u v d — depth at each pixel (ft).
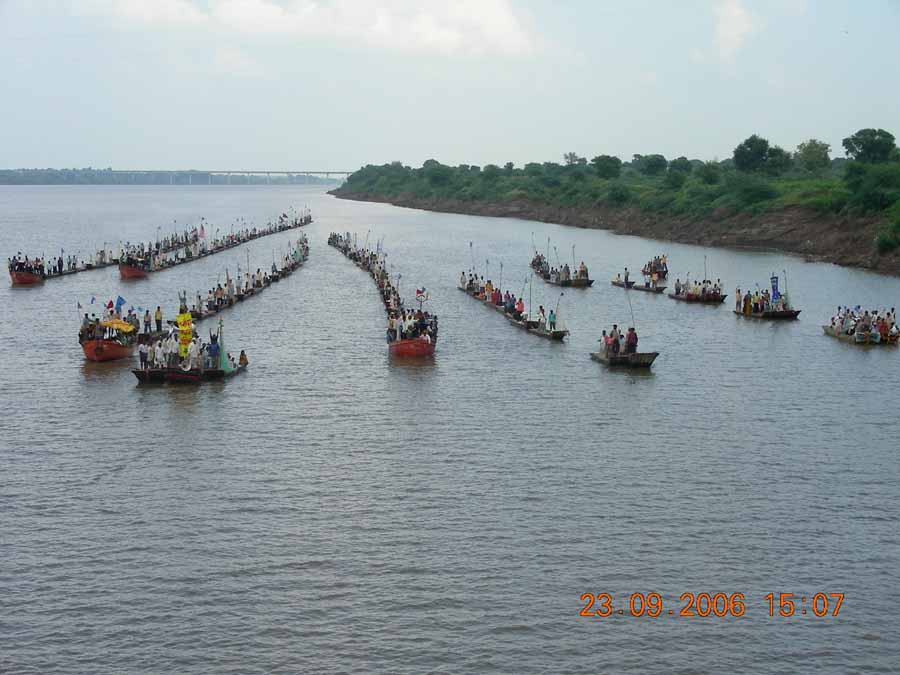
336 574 107.45
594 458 147.02
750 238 556.51
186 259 440.45
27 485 133.69
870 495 132.36
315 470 140.56
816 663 92.17
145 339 235.20
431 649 93.50
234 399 181.27
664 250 536.83
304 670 90.02
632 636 96.12
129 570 108.06
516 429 162.50
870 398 186.19
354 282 376.07
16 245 545.44
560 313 295.89
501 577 107.04
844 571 109.70
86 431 159.74
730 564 111.04
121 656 91.81
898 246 426.10
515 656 92.58
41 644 93.61
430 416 170.30
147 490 131.95
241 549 113.39
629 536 117.80
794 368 213.66
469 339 248.32
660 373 207.72
